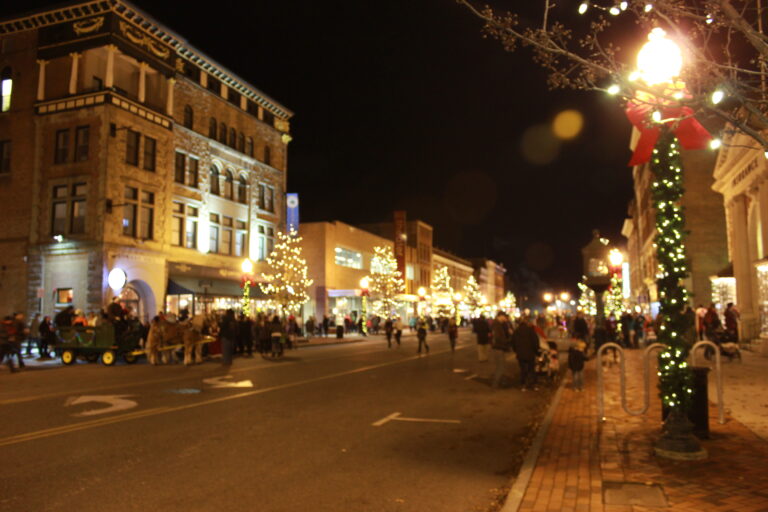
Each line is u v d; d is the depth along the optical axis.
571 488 5.88
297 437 8.80
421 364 21.31
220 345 24.83
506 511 5.22
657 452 7.13
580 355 13.52
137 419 10.04
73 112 29.61
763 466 6.59
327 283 50.91
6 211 30.64
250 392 13.54
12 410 10.90
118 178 29.41
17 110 30.92
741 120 5.20
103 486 6.23
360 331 51.25
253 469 6.98
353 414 10.81
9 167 30.88
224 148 38.50
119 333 21.12
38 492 6.01
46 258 29.55
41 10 30.22
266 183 43.34
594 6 5.00
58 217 29.67
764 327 22.44
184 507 5.59
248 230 40.78
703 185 36.72
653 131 5.90
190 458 7.46
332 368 19.62
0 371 18.81
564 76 5.18
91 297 28.14
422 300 61.53
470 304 91.00
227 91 39.66
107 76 29.41
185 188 34.66
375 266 61.56
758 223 24.27
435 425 9.86
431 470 7.05
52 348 21.88
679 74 4.82
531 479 6.25
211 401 12.12
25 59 31.08
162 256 32.16
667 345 7.29
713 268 36.03
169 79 33.44
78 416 10.30
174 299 33.28
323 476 6.73
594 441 8.06
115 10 29.59
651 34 4.97
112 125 29.16
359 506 5.71
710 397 11.59
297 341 35.59
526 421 10.29
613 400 11.91
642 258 59.88
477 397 13.14
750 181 23.38
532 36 5.02
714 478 6.13
